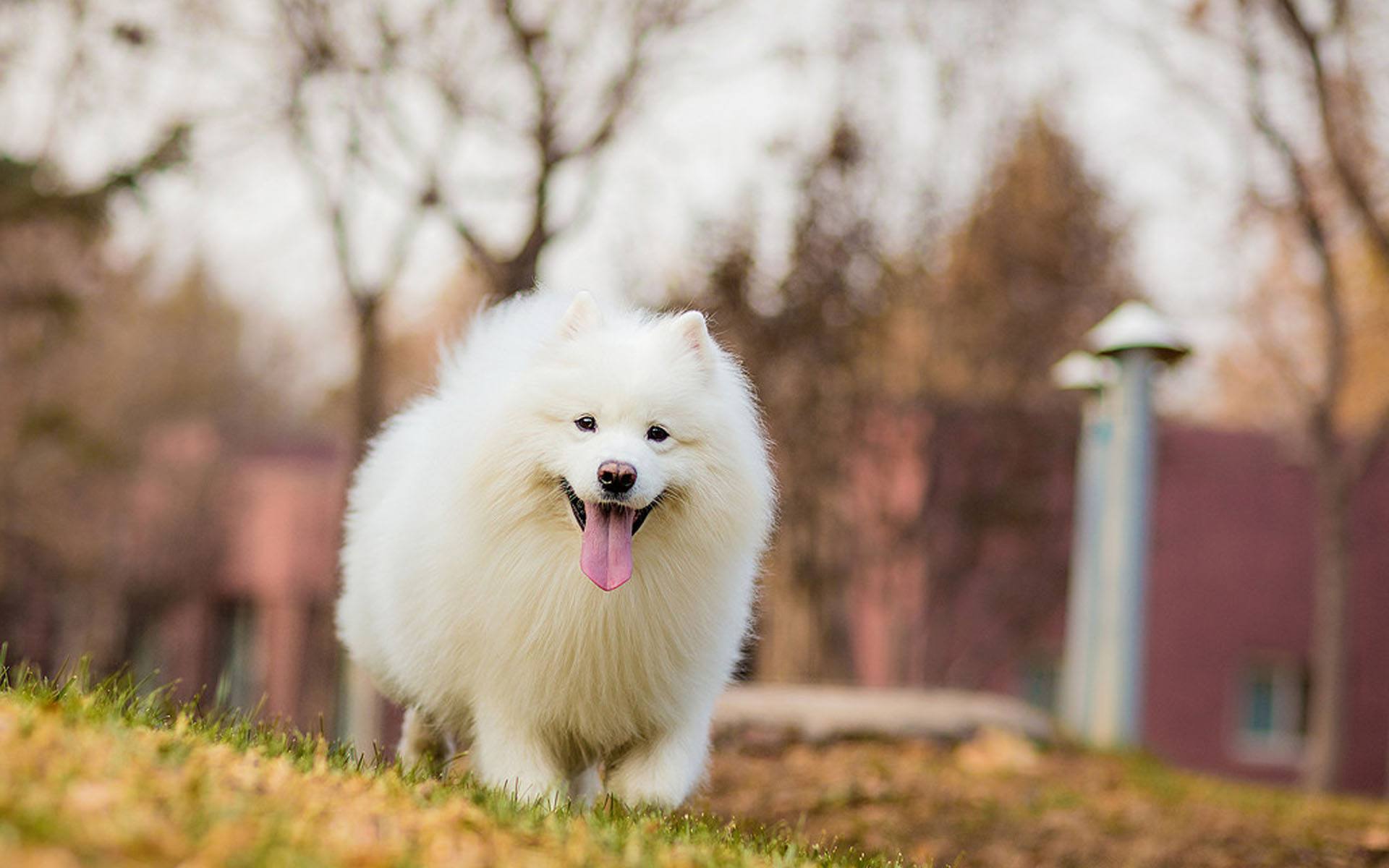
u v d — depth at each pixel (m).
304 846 2.80
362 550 5.12
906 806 7.52
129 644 29.44
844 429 15.16
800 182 14.75
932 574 16.72
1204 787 9.08
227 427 31.73
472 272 14.59
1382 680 21.91
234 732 4.23
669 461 4.23
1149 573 21.36
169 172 13.12
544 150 12.88
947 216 15.96
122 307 27.12
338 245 13.36
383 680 5.20
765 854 4.27
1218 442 21.75
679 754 4.56
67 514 25.58
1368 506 22.06
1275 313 18.03
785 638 15.80
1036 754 9.38
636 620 4.29
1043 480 17.11
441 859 3.06
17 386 20.69
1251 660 21.64
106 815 2.68
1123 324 10.36
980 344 16.95
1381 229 15.29
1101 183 17.56
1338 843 6.86
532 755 4.38
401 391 19.70
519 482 4.22
